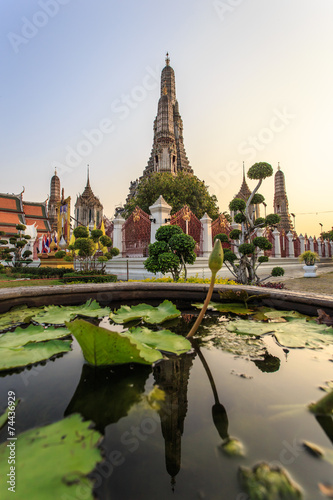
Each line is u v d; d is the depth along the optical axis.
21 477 0.53
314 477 0.56
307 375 1.02
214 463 0.60
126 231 12.26
